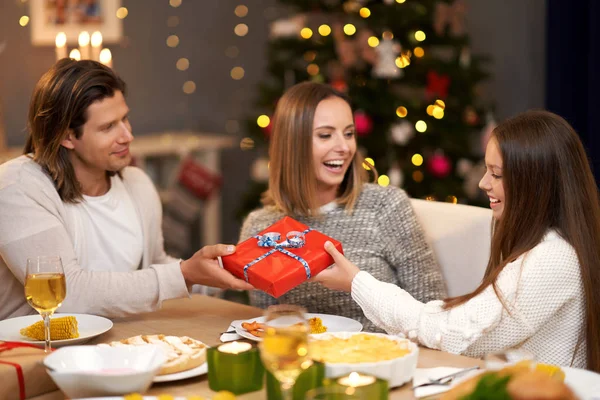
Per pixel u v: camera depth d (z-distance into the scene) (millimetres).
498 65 4738
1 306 1972
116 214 2092
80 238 2014
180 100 4750
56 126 1931
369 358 1336
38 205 1903
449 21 4168
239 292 4219
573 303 1632
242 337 1689
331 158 2107
